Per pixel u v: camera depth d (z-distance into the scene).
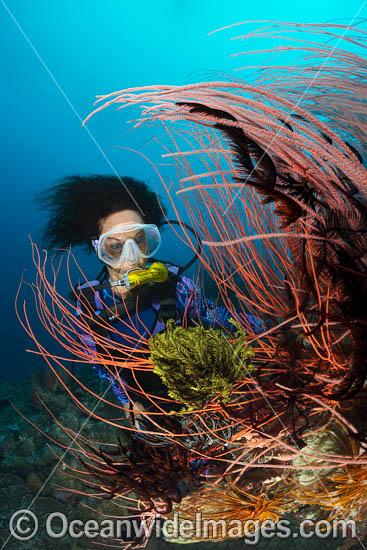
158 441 1.24
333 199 0.91
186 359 1.06
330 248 0.94
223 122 0.85
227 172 0.88
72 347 1.31
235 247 1.22
